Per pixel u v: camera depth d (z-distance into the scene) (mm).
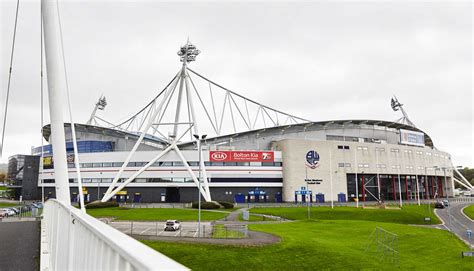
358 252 32469
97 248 4215
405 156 106188
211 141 101562
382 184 101688
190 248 27828
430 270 29688
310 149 92375
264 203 86312
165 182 88000
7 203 96000
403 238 40812
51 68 15828
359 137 108875
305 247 30188
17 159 131375
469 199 112625
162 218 53375
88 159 94000
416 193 109125
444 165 124500
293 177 89438
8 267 12742
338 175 94062
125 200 88875
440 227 56656
